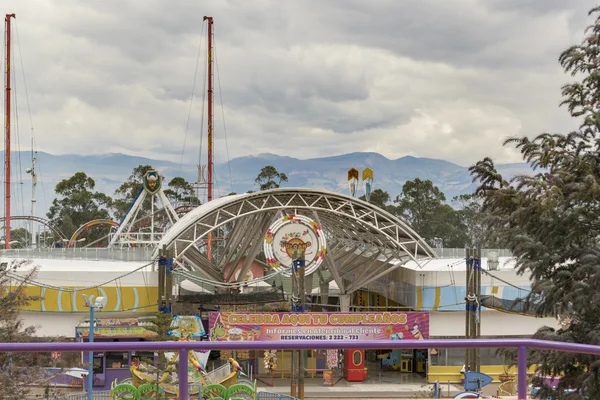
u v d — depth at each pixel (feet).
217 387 101.55
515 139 88.38
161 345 20.76
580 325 84.84
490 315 178.91
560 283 86.84
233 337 158.92
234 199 173.58
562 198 78.89
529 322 179.73
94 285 174.60
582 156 84.94
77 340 170.60
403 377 179.11
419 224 469.57
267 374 178.40
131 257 217.77
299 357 139.95
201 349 20.80
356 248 234.99
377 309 214.69
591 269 82.07
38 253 216.33
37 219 342.85
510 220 87.04
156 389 104.37
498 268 182.19
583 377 81.56
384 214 183.11
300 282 161.58
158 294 161.48
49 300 172.55
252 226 201.77
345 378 175.22
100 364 162.50
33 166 344.28
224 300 174.40
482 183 91.25
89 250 217.97
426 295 176.55
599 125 81.46
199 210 204.74
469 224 467.93
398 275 194.90
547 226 85.61
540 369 89.25
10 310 113.19
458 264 186.70
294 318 160.35
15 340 110.01
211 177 307.58
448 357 174.60
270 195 176.45
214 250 351.87
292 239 169.99
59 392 113.09
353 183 201.26
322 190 177.68
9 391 90.17
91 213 502.79
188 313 186.60
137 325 173.37
